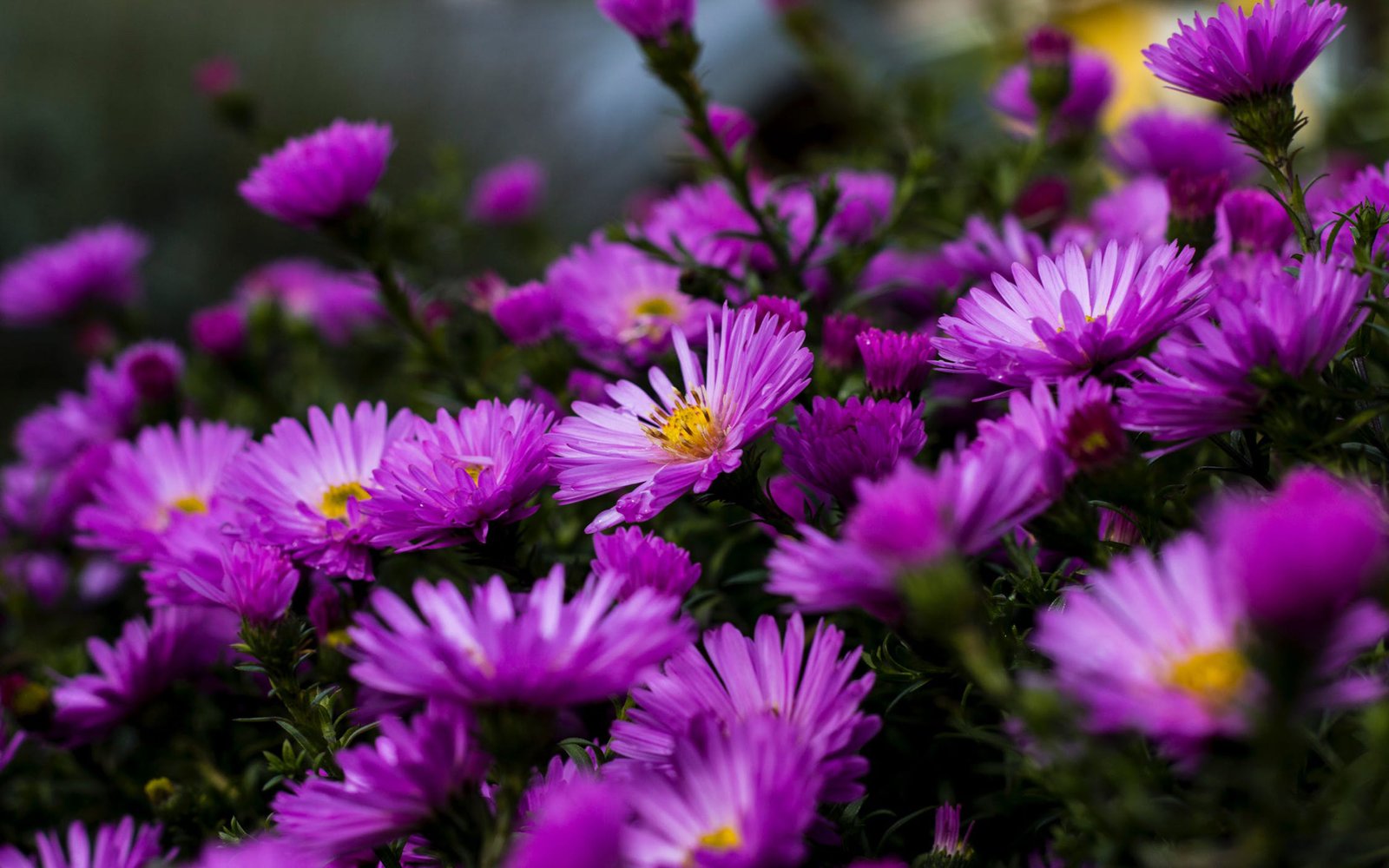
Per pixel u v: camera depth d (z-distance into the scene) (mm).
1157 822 317
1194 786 345
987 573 388
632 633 323
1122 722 309
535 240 771
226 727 441
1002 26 916
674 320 449
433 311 527
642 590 333
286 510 399
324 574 399
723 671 349
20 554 547
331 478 405
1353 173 540
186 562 401
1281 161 378
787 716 347
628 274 466
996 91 582
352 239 475
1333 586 292
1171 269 353
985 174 548
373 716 404
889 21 1081
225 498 417
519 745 324
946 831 363
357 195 468
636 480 376
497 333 501
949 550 316
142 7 1435
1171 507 357
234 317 570
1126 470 342
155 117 1342
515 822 337
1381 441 357
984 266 448
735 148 468
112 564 530
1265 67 372
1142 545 350
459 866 346
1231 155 502
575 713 385
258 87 1307
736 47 1111
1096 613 318
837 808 359
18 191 1279
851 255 476
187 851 417
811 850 353
